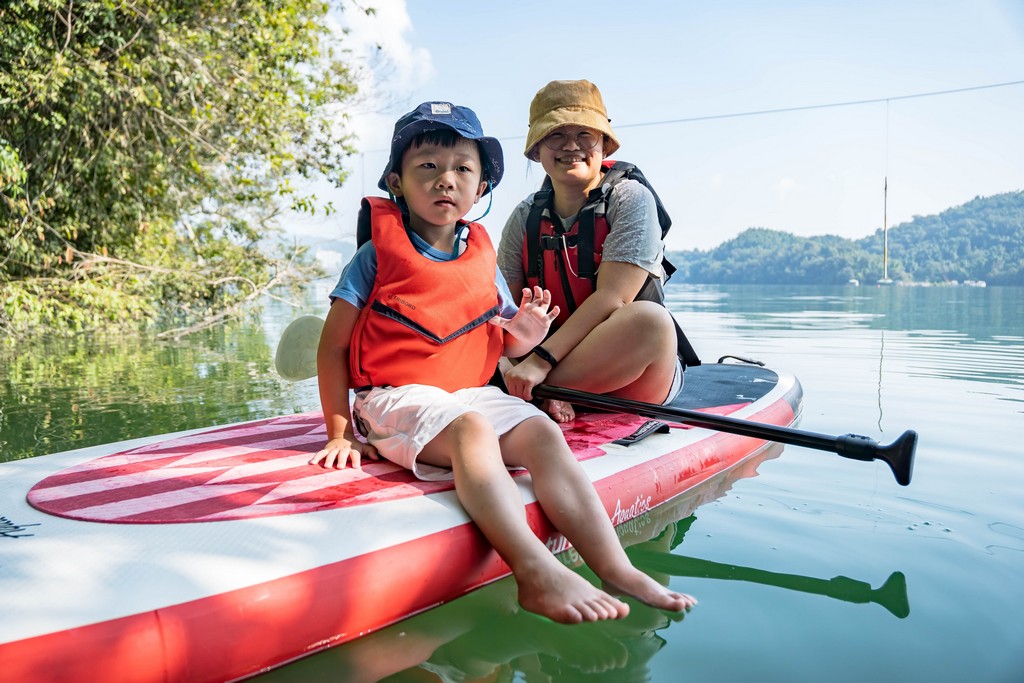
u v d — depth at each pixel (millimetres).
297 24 9031
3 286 7664
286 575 1281
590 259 2604
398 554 1422
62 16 7590
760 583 1581
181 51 7984
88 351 6488
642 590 1465
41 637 1048
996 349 5883
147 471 1816
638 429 2379
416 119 1963
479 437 1654
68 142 8320
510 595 1568
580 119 2520
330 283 10547
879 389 4012
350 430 1963
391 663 1285
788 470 2467
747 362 3996
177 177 9336
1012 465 2480
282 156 9102
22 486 1686
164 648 1113
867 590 1541
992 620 1407
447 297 1951
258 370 5215
